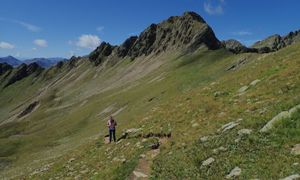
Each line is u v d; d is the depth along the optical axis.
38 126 159.88
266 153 17.92
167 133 29.08
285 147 17.75
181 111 33.31
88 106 137.75
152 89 113.00
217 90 35.56
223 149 20.34
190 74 97.75
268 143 18.77
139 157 25.89
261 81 30.94
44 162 59.38
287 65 31.97
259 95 27.36
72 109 181.12
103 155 31.94
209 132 24.00
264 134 19.80
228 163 18.50
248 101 27.17
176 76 115.56
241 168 17.50
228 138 21.38
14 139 109.12
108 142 36.56
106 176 24.86
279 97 24.77
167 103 41.00
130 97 117.62
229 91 33.25
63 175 32.00
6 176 61.19
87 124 114.19
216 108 29.27
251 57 86.00
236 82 35.41
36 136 113.56
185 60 151.62
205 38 198.00
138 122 38.41
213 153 20.38
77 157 36.75
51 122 160.00
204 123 26.80
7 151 98.00
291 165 15.90
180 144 24.45
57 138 107.88
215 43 198.38
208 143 22.09
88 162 32.25
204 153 20.81
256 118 22.38
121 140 33.69
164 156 23.73
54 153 73.00
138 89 130.75
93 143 38.97
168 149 24.83
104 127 80.00
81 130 107.62
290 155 16.80
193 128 26.97
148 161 24.94
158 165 22.55
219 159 19.33
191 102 34.88
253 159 17.89
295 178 14.46
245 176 16.52
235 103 28.19
